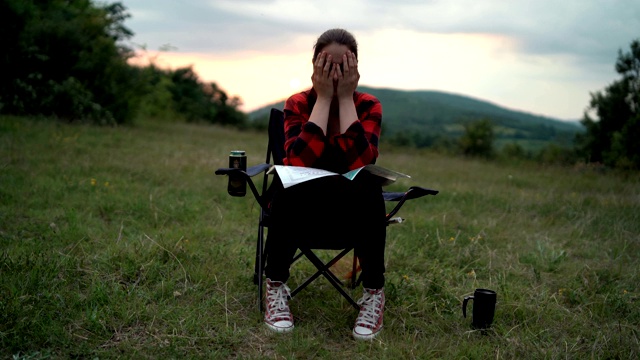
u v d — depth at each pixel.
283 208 2.67
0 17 11.58
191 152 9.41
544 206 6.32
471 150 22.22
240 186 3.05
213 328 2.76
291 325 2.75
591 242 4.76
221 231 4.45
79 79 12.95
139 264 3.40
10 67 11.84
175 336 2.58
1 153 6.74
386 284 3.34
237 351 2.56
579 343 2.78
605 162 13.09
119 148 8.92
